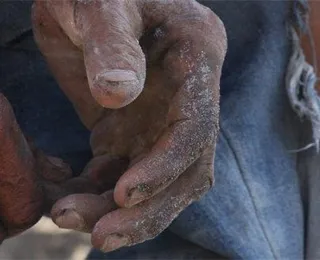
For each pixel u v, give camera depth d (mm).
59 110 687
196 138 506
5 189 540
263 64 670
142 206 510
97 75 463
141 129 556
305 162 673
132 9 511
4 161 531
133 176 495
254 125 666
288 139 675
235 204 649
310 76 664
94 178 574
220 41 531
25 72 676
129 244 510
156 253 668
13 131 529
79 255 963
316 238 665
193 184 520
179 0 534
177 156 502
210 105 513
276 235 656
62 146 688
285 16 672
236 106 665
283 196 665
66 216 515
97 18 487
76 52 563
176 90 523
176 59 523
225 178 650
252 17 672
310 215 668
